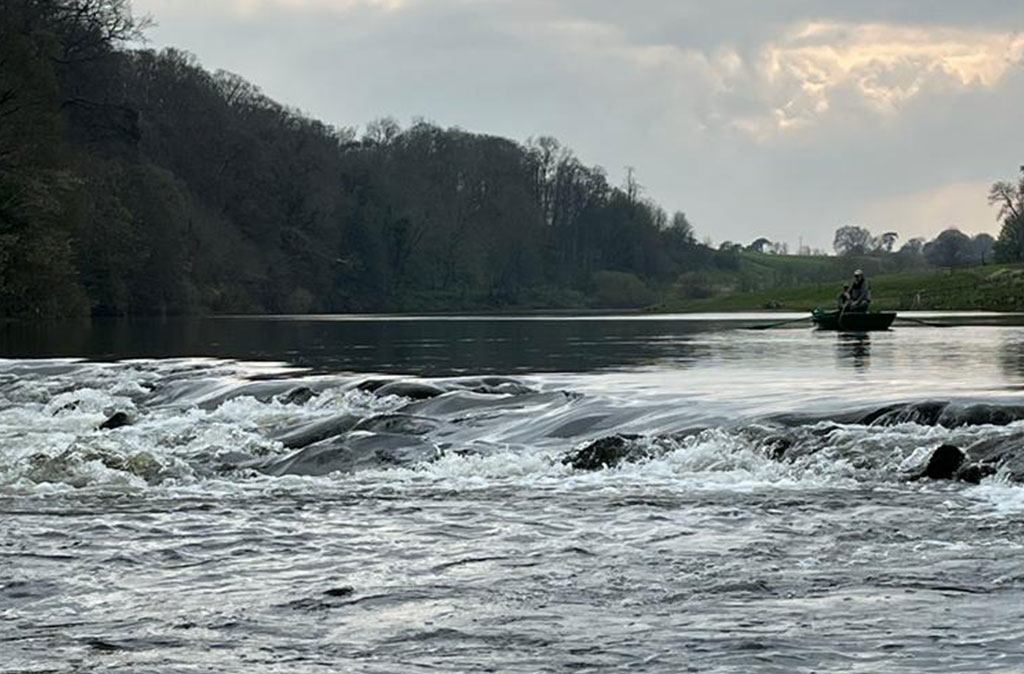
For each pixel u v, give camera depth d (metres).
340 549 11.52
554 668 7.79
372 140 181.75
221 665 7.94
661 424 18.31
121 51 102.06
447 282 168.50
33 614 9.30
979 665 7.67
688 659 7.91
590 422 19.06
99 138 98.12
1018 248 171.12
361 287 156.38
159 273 100.69
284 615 9.17
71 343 51.84
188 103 131.62
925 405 17.36
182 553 11.42
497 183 180.25
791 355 37.84
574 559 10.91
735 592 9.62
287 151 145.38
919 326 67.38
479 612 9.16
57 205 69.38
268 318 103.25
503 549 11.40
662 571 10.39
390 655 8.12
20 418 23.73
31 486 15.66
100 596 9.84
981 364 32.00
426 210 167.75
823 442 16.11
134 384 28.72
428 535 12.12
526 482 15.42
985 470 14.55
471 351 43.31
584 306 175.75
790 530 11.99
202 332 65.50
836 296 134.75
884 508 13.02
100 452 16.94
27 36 76.25
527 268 176.00
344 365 35.03
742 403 20.22
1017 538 11.42
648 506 13.48
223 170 133.00
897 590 9.55
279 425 20.80
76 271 76.75
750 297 144.25
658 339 53.31
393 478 15.99
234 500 14.44
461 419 20.08
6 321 76.19
